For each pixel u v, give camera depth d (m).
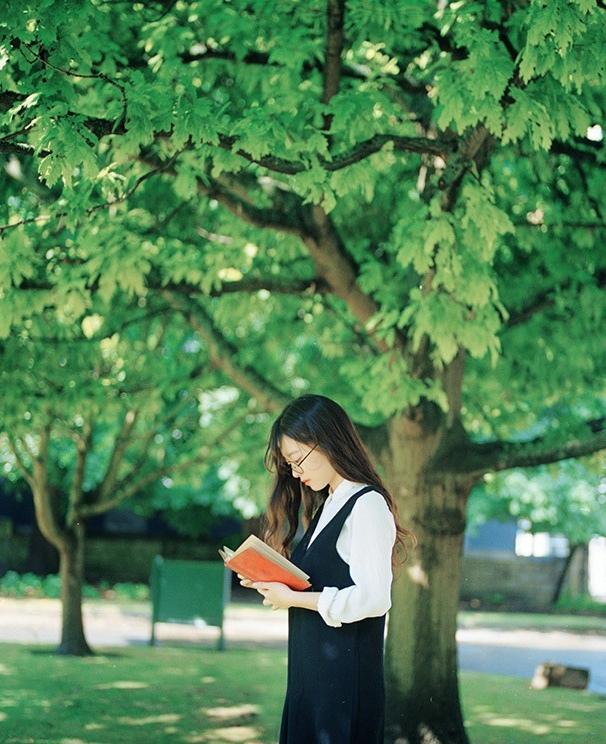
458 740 8.87
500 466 8.83
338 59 7.19
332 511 4.19
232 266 8.96
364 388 8.50
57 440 19.27
